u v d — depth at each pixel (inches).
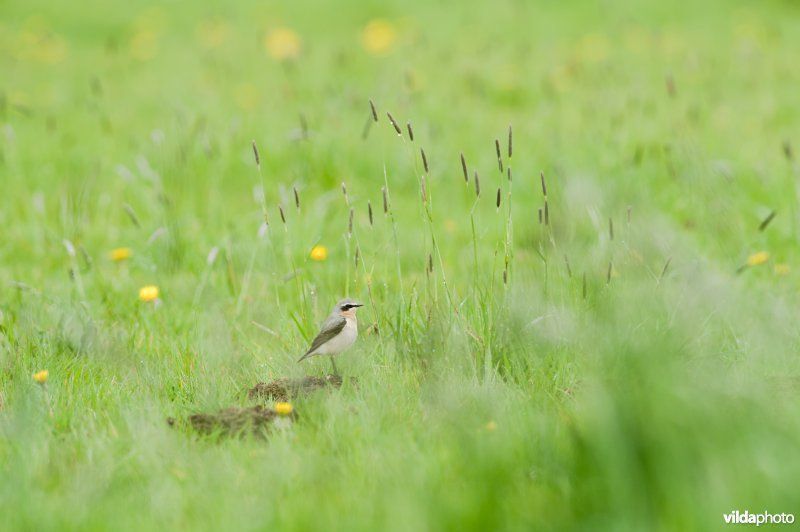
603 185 561.6
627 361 283.6
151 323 430.0
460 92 852.6
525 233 522.9
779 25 1181.1
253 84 909.2
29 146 718.5
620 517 227.0
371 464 277.7
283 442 291.6
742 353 356.5
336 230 566.9
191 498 263.0
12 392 344.5
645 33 1103.6
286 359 374.0
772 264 479.5
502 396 321.4
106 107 850.8
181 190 627.8
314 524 244.5
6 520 252.5
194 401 339.0
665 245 431.8
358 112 777.6
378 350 370.9
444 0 1323.8
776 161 649.6
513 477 261.7
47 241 550.9
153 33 1132.5
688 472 226.8
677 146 653.3
